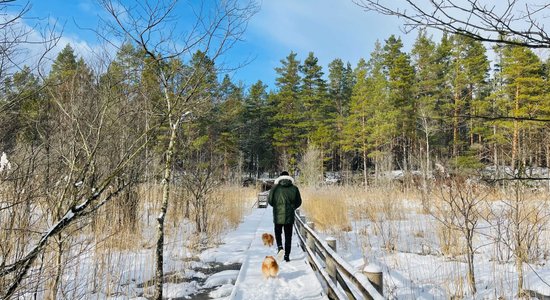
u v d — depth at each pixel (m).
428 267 6.34
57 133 4.52
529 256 6.65
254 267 6.68
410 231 9.48
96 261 5.20
